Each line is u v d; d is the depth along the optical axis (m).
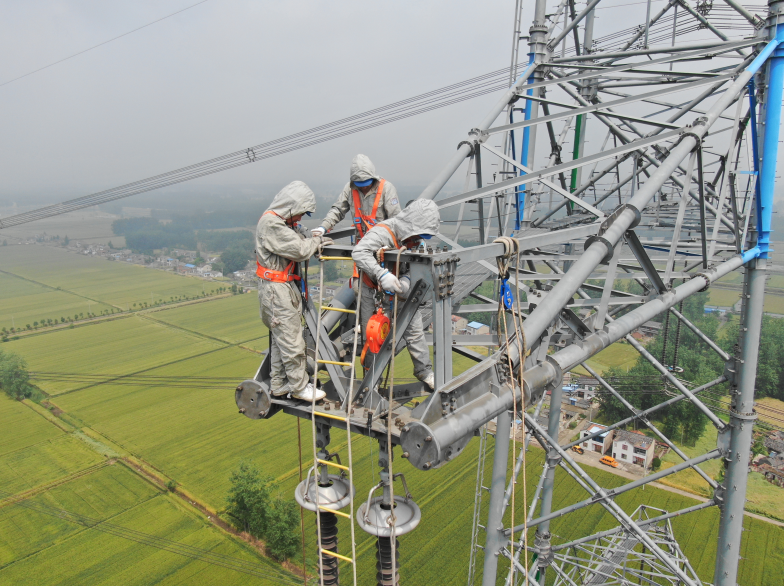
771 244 9.50
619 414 44.28
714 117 7.94
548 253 9.14
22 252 188.38
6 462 43.81
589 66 11.79
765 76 9.19
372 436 4.73
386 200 5.68
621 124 14.65
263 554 31.55
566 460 9.02
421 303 4.46
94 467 42.38
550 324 5.45
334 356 5.46
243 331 82.50
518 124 10.00
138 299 110.19
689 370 48.53
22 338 82.88
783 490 34.41
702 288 8.66
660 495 33.94
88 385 60.81
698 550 28.88
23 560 32.16
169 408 53.41
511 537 9.55
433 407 4.15
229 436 46.53
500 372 4.85
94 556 32.12
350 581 27.17
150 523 34.94
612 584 13.25
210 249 190.00
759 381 51.47
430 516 32.62
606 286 6.53
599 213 7.24
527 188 12.70
